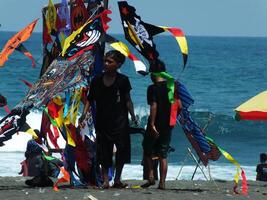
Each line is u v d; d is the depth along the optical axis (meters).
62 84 20.56
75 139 20.56
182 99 20.81
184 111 20.97
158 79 20.58
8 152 47.84
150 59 20.55
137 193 19.53
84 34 20.86
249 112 24.95
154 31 20.28
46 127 21.30
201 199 19.19
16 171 38.69
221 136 66.19
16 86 96.12
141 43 20.55
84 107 20.52
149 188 21.06
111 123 20.23
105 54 20.11
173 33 20.09
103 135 20.34
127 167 41.28
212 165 44.31
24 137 49.66
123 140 20.36
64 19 21.80
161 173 20.91
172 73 144.00
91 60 20.98
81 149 20.73
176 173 39.72
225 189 22.53
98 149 20.44
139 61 20.52
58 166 22.44
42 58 22.08
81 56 20.88
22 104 20.52
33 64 21.95
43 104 20.34
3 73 113.31
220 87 116.56
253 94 107.81
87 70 20.91
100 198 18.44
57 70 20.97
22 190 19.95
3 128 20.22
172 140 58.62
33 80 105.81
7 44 21.70
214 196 19.92
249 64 188.25
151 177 21.17
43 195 18.81
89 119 20.78
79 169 20.73
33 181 21.19
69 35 21.80
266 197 20.44
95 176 20.80
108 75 20.19
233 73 148.50
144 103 82.12
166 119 20.53
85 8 21.47
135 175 38.09
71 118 20.61
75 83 20.64
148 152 20.88
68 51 20.80
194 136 21.22
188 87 114.25
